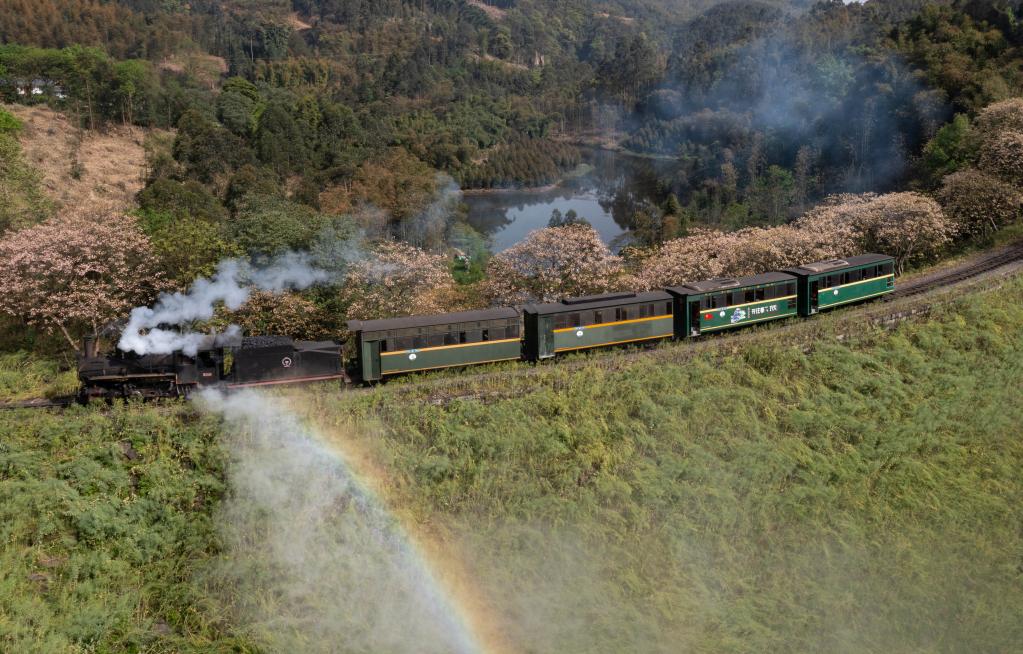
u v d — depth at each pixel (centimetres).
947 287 4275
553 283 4216
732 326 3641
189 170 8575
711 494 2575
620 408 2830
